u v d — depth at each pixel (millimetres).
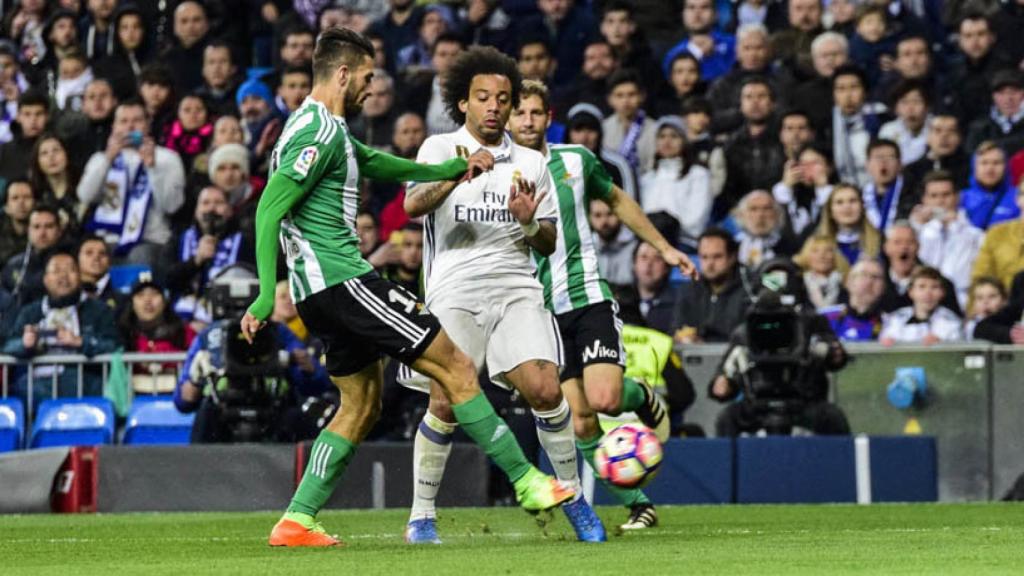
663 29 45625
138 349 36250
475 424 17062
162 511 30422
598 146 39844
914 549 16453
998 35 42188
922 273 35906
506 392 30594
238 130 41688
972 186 39938
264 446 30312
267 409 30500
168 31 45969
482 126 18938
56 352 35250
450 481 30594
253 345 29750
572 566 14281
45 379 35281
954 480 32906
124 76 45312
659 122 41719
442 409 19031
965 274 38438
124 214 41719
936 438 31203
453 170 18234
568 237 22531
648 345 30359
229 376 30062
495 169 19000
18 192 40469
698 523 24516
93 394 35344
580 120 39625
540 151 22375
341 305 17406
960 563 14469
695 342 34938
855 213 37938
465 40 44844
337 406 31406
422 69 43500
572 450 19062
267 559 15844
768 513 27641
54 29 46312
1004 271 37781
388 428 32656
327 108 17594
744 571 13680
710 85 43000
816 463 30844
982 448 32750
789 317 29844
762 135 40625
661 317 37219
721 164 40594
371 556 15930
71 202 41750
